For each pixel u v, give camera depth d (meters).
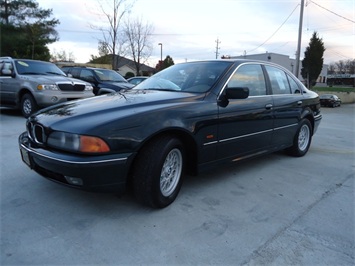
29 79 7.30
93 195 3.04
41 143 2.62
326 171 4.34
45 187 3.20
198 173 3.12
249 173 4.06
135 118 2.52
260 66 4.08
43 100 7.06
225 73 3.47
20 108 7.72
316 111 5.34
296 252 2.25
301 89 4.99
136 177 2.62
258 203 3.09
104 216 2.64
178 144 2.83
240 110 3.47
